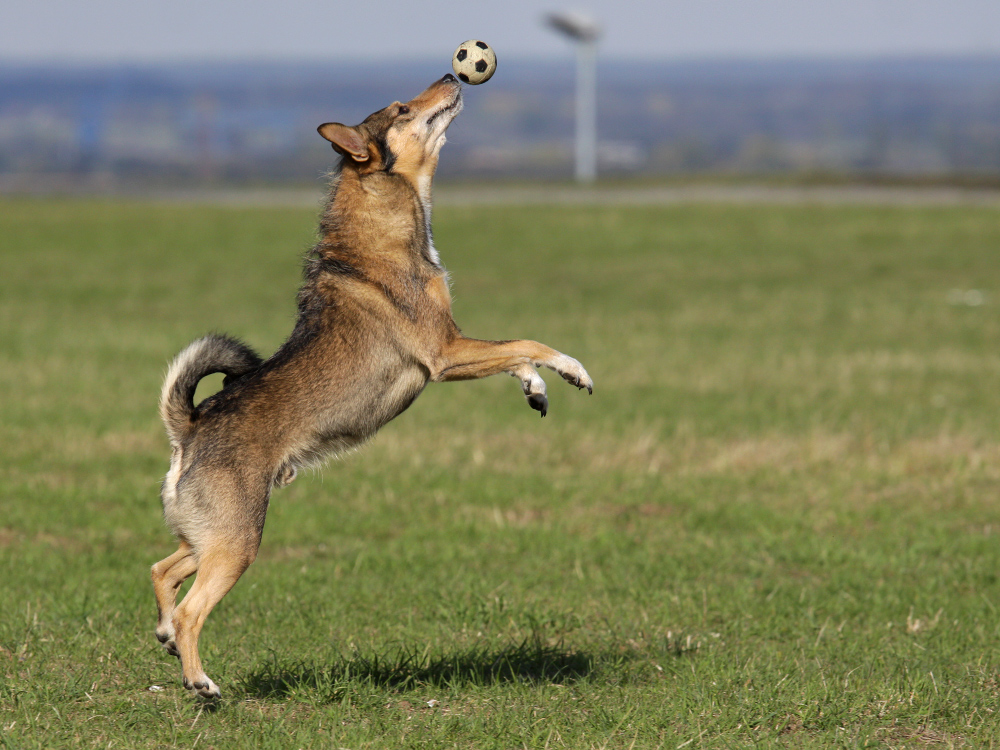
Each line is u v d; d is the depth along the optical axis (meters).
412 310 19.80
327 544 29.50
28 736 16.84
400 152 20.89
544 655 20.83
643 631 22.58
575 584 25.89
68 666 19.98
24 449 37.84
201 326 69.12
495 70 22.17
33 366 53.47
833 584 25.61
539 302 81.94
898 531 29.88
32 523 30.12
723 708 17.97
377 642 21.77
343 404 19.05
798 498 33.28
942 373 53.00
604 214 138.88
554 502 33.16
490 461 37.88
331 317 19.27
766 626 22.77
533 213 140.75
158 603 18.61
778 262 101.69
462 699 18.89
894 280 89.69
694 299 82.38
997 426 41.47
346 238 20.11
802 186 186.12
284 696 19.02
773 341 63.94
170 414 18.50
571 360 19.81
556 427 42.75
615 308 78.69
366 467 36.88
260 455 18.14
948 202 149.00
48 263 100.88
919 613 23.64
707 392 49.66
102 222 135.12
